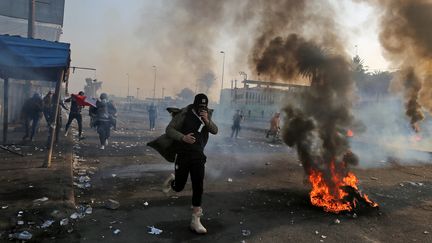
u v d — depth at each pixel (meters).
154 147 4.30
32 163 6.84
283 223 4.41
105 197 5.21
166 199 5.22
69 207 4.39
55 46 6.80
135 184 6.14
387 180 7.70
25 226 3.78
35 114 9.95
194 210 3.98
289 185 6.60
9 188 4.96
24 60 6.60
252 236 3.92
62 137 11.35
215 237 3.85
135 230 3.94
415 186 7.14
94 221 4.14
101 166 7.71
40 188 5.00
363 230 4.32
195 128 4.07
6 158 7.28
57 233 3.71
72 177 5.94
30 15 13.12
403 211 5.23
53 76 9.13
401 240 4.06
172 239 3.73
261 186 6.43
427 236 4.21
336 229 4.30
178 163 4.05
